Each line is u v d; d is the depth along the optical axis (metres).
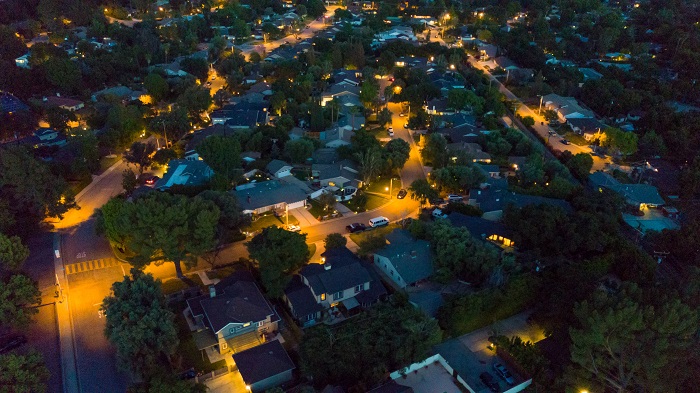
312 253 84.50
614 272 82.88
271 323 67.88
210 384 60.00
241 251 85.81
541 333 69.69
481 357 65.44
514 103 161.12
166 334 59.62
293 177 113.81
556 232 82.44
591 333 51.66
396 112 159.25
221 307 66.62
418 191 97.88
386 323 64.75
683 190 111.06
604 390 55.06
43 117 137.75
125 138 122.19
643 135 135.62
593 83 163.00
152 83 156.12
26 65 170.75
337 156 120.31
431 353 65.31
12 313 63.25
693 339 50.84
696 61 183.12
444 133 138.25
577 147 135.75
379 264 82.25
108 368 62.03
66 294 74.06
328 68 180.88
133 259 72.25
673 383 50.75
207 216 73.00
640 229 97.81
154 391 52.97
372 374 59.12
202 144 104.75
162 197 76.50
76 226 92.69
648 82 170.75
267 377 59.22
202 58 184.38
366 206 102.06
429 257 80.06
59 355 63.59
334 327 68.38
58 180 90.06
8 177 85.69
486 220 91.69
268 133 128.38
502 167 121.00
